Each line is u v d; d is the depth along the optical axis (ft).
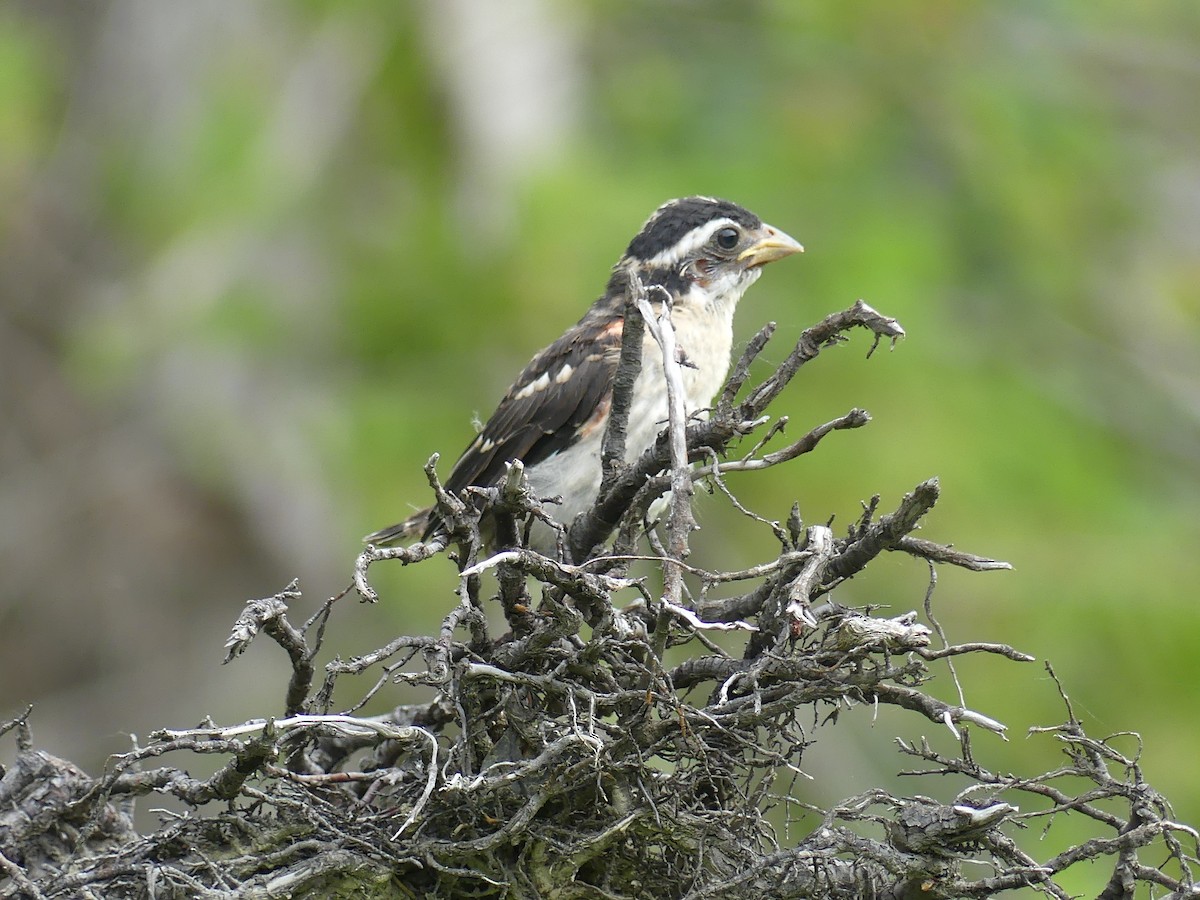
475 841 19.30
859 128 48.52
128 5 52.34
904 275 44.01
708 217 31.68
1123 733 19.12
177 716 49.11
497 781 18.66
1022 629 40.45
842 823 25.77
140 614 50.75
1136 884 19.77
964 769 19.26
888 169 48.57
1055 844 34.78
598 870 20.20
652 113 48.60
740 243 31.76
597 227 43.57
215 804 23.16
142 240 48.14
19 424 52.42
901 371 42.37
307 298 45.57
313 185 46.62
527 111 46.83
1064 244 50.83
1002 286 49.44
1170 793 39.09
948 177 49.80
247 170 46.85
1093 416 47.85
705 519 40.81
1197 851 18.95
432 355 44.04
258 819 20.01
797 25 50.26
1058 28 53.52
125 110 51.49
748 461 20.11
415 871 20.08
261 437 45.03
